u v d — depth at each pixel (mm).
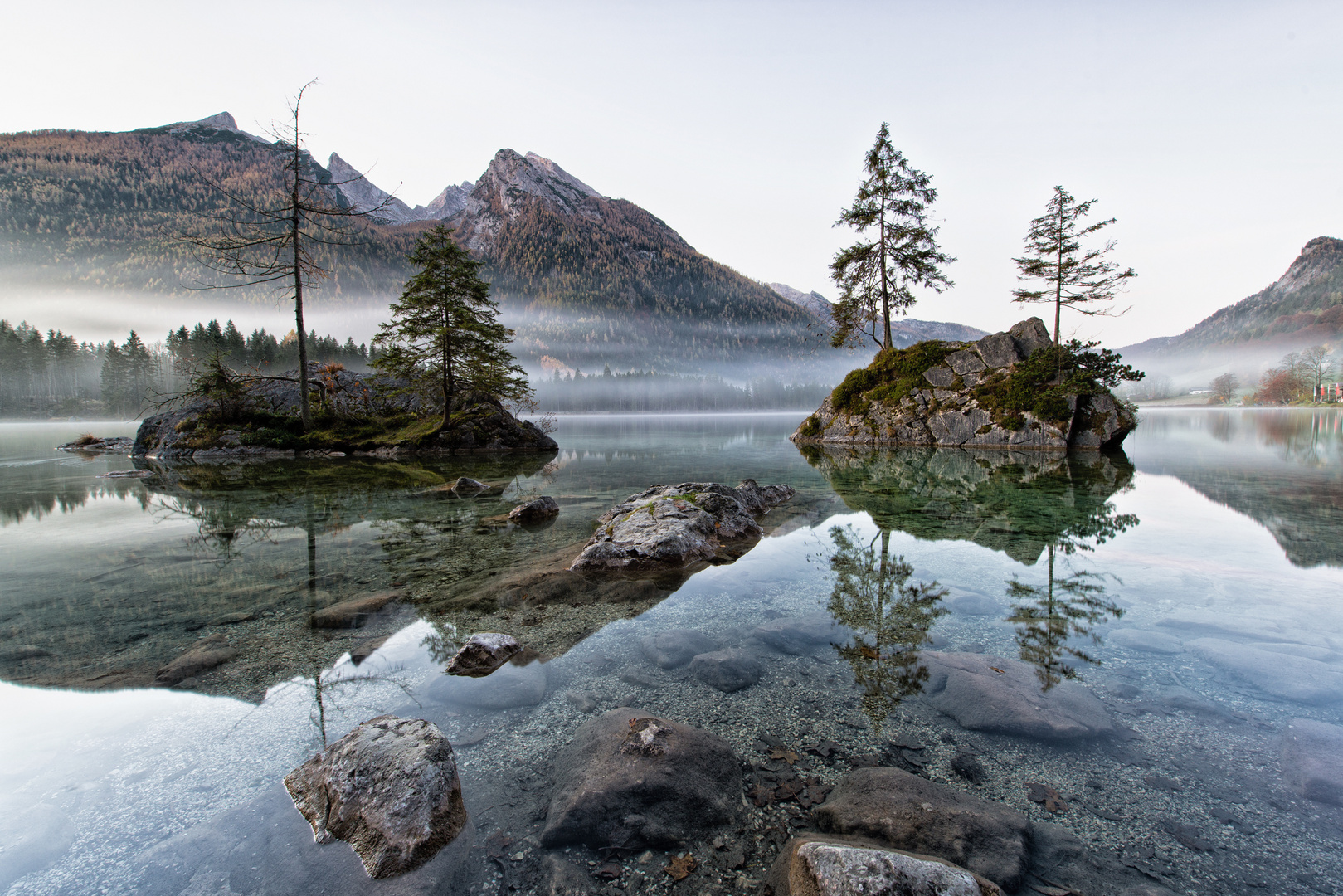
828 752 2756
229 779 2547
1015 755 2713
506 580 5605
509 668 3693
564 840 2188
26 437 36031
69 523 8438
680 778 2459
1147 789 2447
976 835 2121
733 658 3781
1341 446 22531
